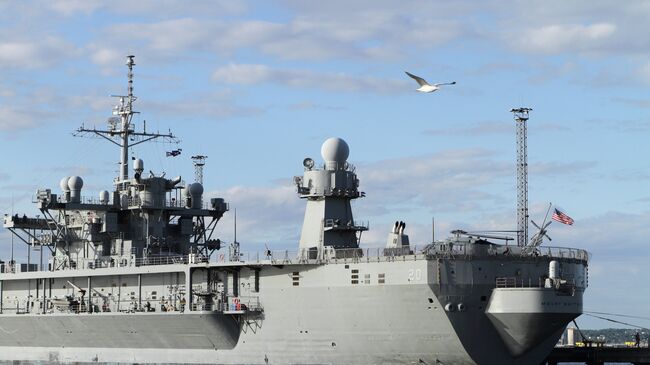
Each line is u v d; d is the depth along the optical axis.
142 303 102.75
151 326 100.06
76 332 108.06
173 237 115.19
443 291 83.69
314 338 90.50
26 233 118.00
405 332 85.81
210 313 94.25
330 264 89.38
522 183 110.31
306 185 98.00
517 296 83.81
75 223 115.62
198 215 115.88
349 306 88.31
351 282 88.06
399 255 85.88
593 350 98.75
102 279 107.19
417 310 84.81
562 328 87.75
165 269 99.38
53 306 110.81
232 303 95.69
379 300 86.44
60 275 109.38
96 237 111.88
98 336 106.19
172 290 100.31
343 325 88.75
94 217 113.31
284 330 92.31
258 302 93.81
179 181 115.12
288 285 92.00
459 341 84.31
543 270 88.12
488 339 85.81
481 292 85.06
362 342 88.00
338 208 98.06
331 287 89.19
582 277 92.12
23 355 115.44
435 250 84.56
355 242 98.81
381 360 87.50
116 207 112.94
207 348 97.62
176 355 100.06
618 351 97.56
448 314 83.75
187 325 97.00
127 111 118.81
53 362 111.69
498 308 84.56
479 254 85.31
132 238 112.69
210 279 97.69
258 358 94.06
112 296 106.00
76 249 114.94
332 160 98.44
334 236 97.31
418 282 84.00
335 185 97.12
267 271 93.38
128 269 102.69
